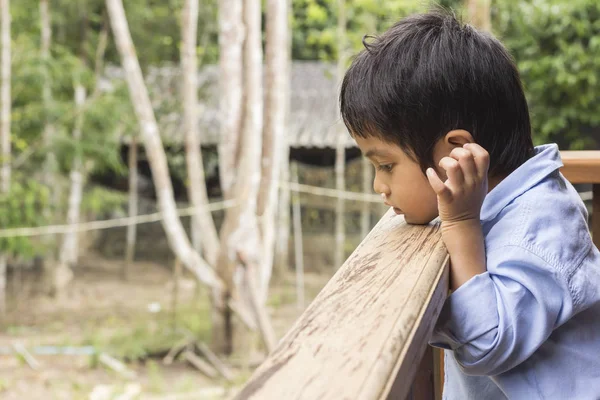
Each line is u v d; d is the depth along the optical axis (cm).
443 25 102
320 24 1180
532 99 762
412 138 98
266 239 727
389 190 104
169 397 625
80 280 1162
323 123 1209
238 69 712
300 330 67
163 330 827
